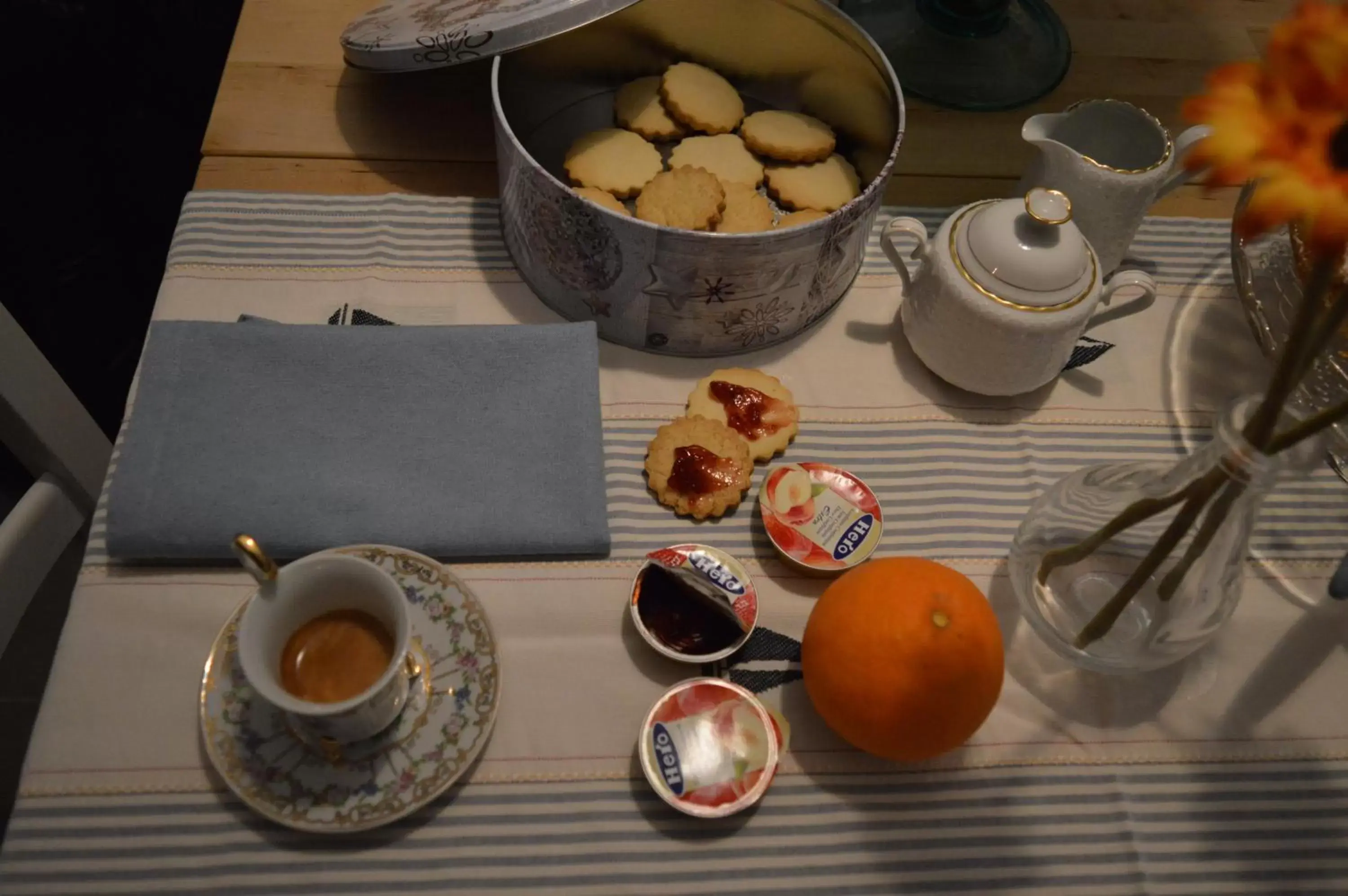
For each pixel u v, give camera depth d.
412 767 0.61
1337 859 0.64
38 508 0.78
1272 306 0.81
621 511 0.74
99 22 1.21
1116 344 0.88
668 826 0.62
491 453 0.72
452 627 0.65
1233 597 0.63
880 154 0.90
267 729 0.61
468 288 0.85
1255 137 0.36
